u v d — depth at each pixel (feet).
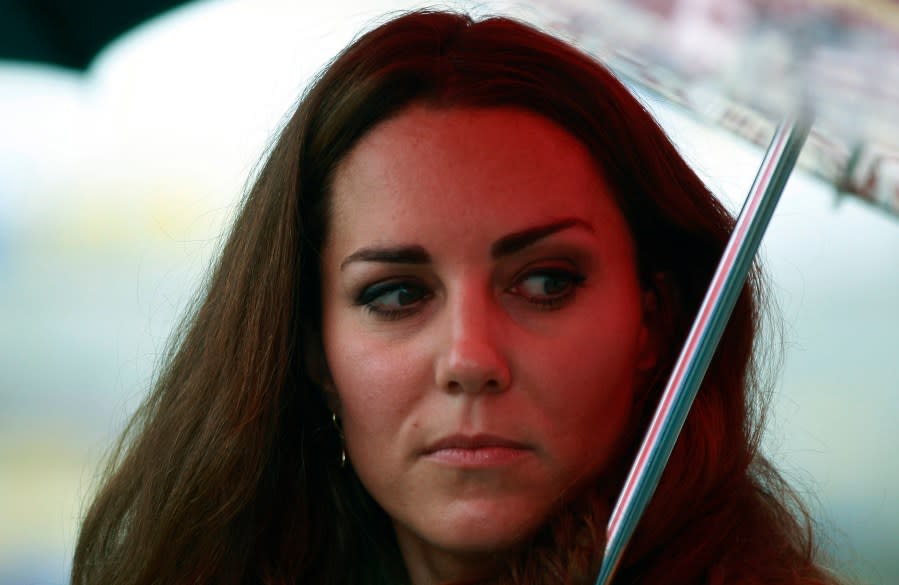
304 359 9.71
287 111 10.16
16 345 38.42
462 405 8.26
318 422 9.98
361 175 8.76
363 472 8.83
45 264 39.60
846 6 4.94
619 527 7.46
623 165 9.05
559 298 8.51
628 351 8.75
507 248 8.36
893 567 25.43
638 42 5.59
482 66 8.78
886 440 27.66
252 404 9.71
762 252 10.24
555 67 8.89
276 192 9.57
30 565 32.09
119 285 39.58
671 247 9.52
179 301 12.67
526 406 8.28
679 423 7.36
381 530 10.16
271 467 9.92
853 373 29.07
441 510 8.42
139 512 10.36
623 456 9.17
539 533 8.64
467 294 8.34
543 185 8.51
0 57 15.15
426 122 8.68
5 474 35.35
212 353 10.07
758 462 10.16
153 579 10.12
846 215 30.09
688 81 5.65
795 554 9.52
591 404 8.46
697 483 9.16
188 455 10.07
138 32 14.88
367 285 8.66
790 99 5.73
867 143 6.75
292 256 9.43
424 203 8.45
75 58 15.24
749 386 9.97
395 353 8.50
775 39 5.20
